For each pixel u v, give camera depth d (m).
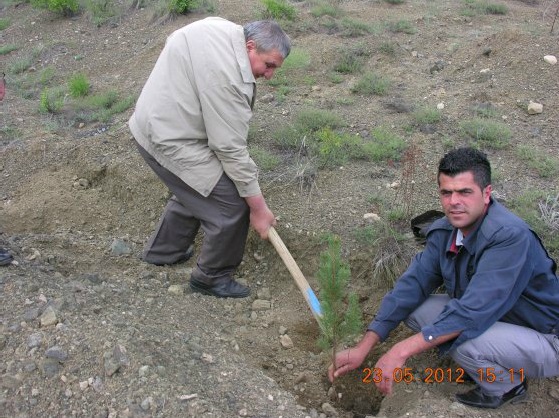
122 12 8.41
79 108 5.95
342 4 7.92
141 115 3.21
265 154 4.61
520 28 6.93
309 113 5.04
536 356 2.64
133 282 3.59
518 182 4.25
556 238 3.71
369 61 6.27
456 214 2.60
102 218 4.49
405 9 7.79
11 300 3.07
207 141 3.23
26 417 2.57
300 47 6.50
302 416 2.70
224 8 7.71
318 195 4.22
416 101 5.40
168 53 3.12
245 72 3.00
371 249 3.75
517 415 2.77
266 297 3.76
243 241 3.50
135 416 2.53
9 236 4.04
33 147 5.15
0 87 3.55
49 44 7.84
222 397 2.73
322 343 2.87
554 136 4.79
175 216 3.70
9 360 2.75
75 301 3.12
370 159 4.57
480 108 5.14
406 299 2.93
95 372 2.70
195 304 3.53
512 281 2.54
